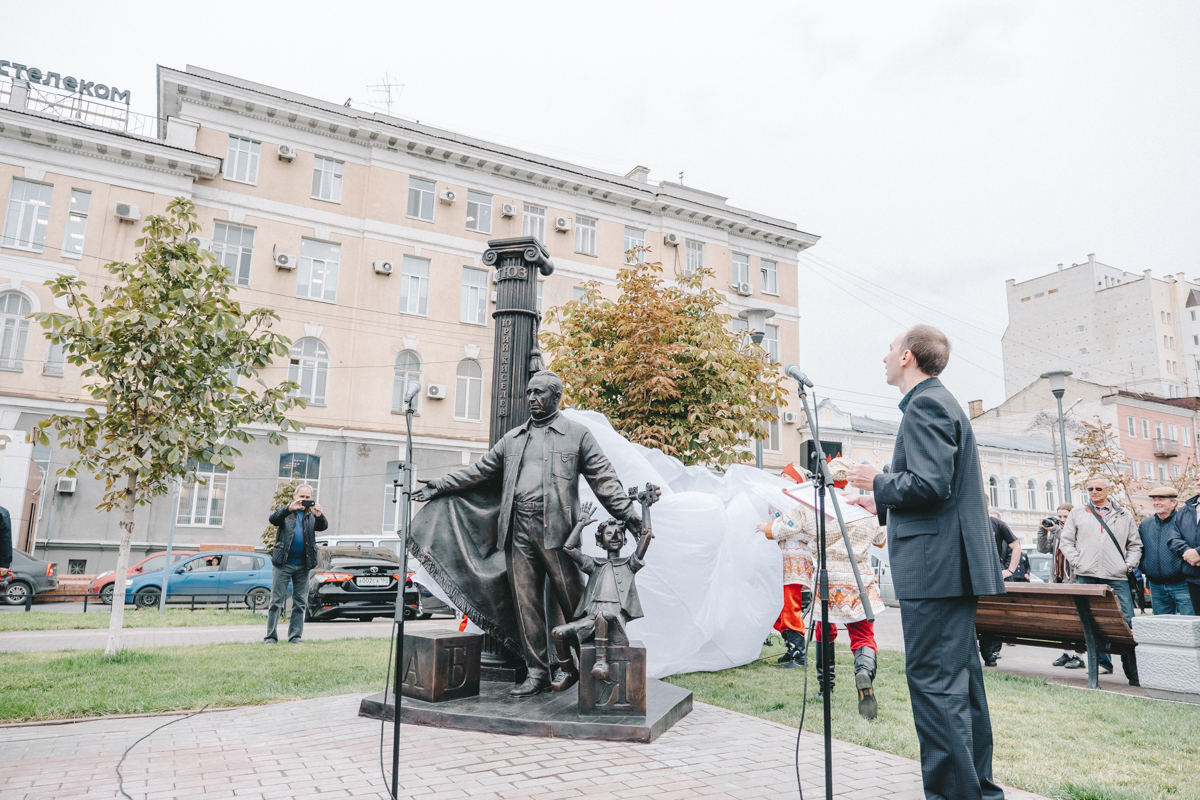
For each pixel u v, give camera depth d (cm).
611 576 471
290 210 2459
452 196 2694
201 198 2341
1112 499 840
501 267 608
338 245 2544
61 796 330
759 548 767
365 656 783
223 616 1365
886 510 331
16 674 634
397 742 327
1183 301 5569
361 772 366
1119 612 637
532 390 515
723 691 600
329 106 2530
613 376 1085
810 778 363
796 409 3341
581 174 2934
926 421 309
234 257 2388
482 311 2736
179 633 1067
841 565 568
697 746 420
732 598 734
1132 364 5456
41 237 2156
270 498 2341
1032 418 5112
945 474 298
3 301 2114
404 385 2583
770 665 758
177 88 2345
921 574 306
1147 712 533
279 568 952
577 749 409
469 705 472
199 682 602
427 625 1348
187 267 779
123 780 352
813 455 324
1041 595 690
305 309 2453
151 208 2256
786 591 723
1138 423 4834
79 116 2359
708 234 3209
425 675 486
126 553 785
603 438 664
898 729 467
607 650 450
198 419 808
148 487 819
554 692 504
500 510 521
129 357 747
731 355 1112
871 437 3681
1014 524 4166
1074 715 522
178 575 1659
